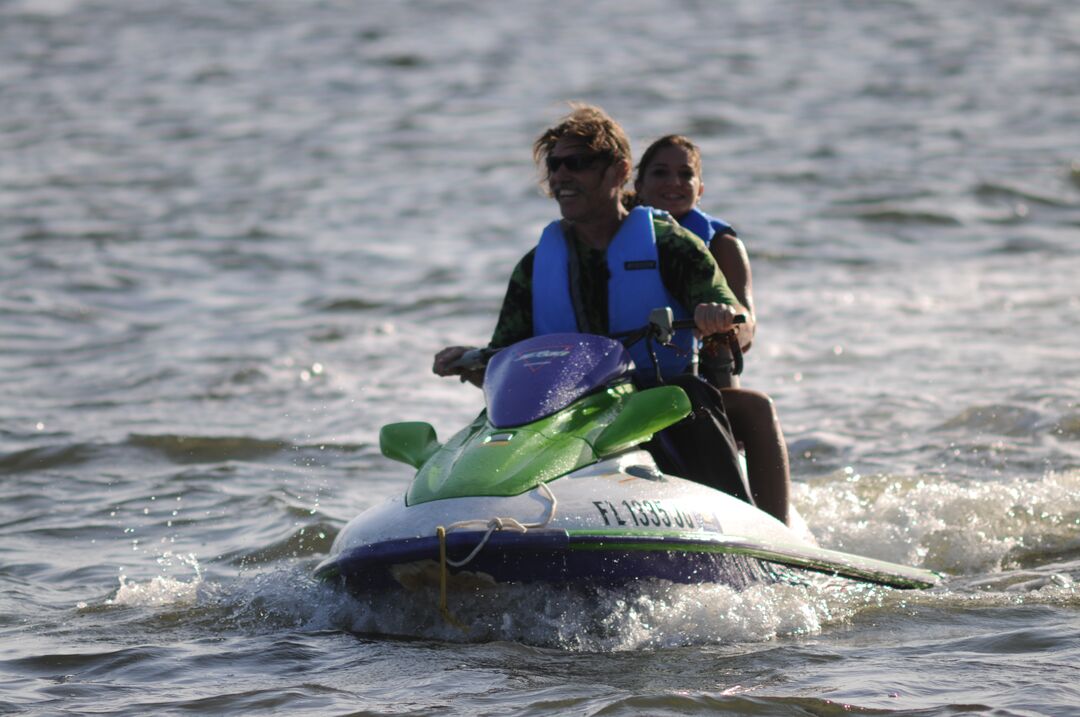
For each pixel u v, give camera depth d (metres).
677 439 21.25
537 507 18.38
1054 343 46.59
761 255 67.44
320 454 35.34
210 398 42.59
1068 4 174.25
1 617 21.77
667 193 27.06
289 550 26.38
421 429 21.47
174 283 64.69
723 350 23.09
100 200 87.44
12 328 54.78
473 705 16.08
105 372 46.72
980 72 133.50
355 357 48.56
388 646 18.91
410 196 87.19
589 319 21.88
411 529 18.47
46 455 35.25
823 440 34.78
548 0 183.25
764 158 95.88
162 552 26.70
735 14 171.75
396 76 135.50
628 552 18.42
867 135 104.69
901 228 74.69
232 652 18.84
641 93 123.06
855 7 175.00
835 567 20.28
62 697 16.92
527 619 19.08
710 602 19.34
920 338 48.62
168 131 112.81
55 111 122.19
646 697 15.95
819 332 50.47
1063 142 101.00
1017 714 15.08
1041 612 19.97
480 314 56.34
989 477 30.75
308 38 158.75
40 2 184.38
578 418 20.06
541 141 22.22
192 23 170.50
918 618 19.97
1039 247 69.31
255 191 89.81
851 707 15.53
